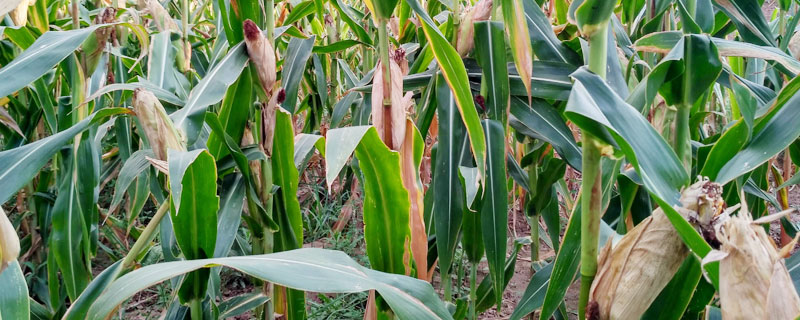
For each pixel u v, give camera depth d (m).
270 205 1.55
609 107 0.86
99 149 2.24
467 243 1.98
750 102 1.01
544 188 2.13
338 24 3.51
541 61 1.71
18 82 1.36
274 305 1.76
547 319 1.28
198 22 3.03
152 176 2.07
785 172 2.67
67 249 1.76
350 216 3.46
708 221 0.81
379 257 1.44
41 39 1.48
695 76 1.07
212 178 1.19
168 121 1.19
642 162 0.83
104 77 2.12
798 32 2.28
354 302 2.94
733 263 0.71
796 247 2.71
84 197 1.87
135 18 2.36
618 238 0.95
